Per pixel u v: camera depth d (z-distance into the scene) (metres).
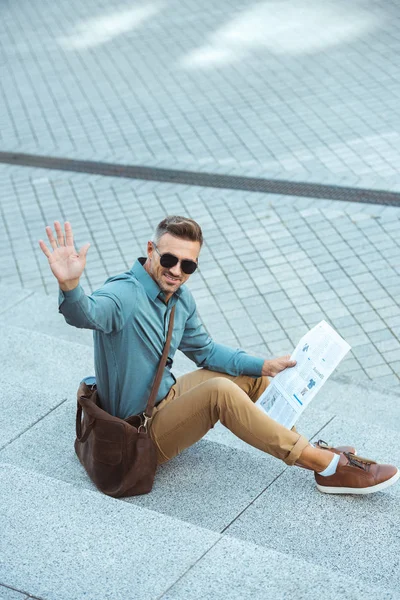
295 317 7.30
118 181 9.98
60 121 11.73
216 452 4.14
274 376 3.99
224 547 3.02
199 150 10.44
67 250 3.26
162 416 3.79
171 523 3.16
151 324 3.63
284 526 3.62
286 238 8.52
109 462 3.68
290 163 9.88
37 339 6.27
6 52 14.62
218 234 8.72
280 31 13.98
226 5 15.62
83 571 2.92
